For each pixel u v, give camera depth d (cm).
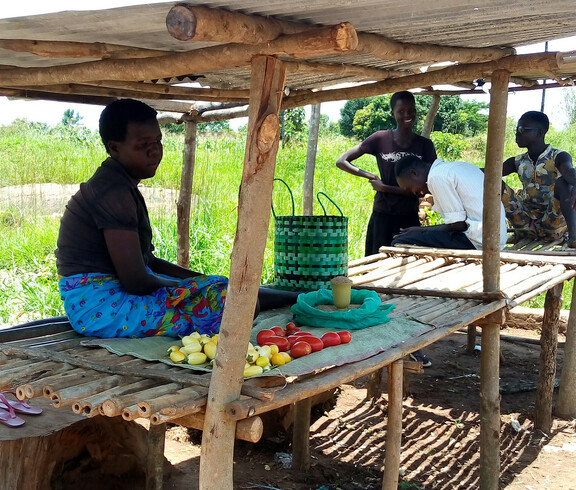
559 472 411
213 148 1523
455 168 509
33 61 296
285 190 1103
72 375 237
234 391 211
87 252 288
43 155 1232
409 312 351
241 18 187
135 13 190
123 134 285
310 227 393
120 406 202
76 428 321
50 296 664
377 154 599
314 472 397
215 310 293
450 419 484
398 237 542
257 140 202
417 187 536
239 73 381
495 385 368
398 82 376
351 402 514
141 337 289
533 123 548
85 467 335
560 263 470
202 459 212
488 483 367
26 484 303
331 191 1220
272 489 372
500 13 242
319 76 391
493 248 371
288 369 240
